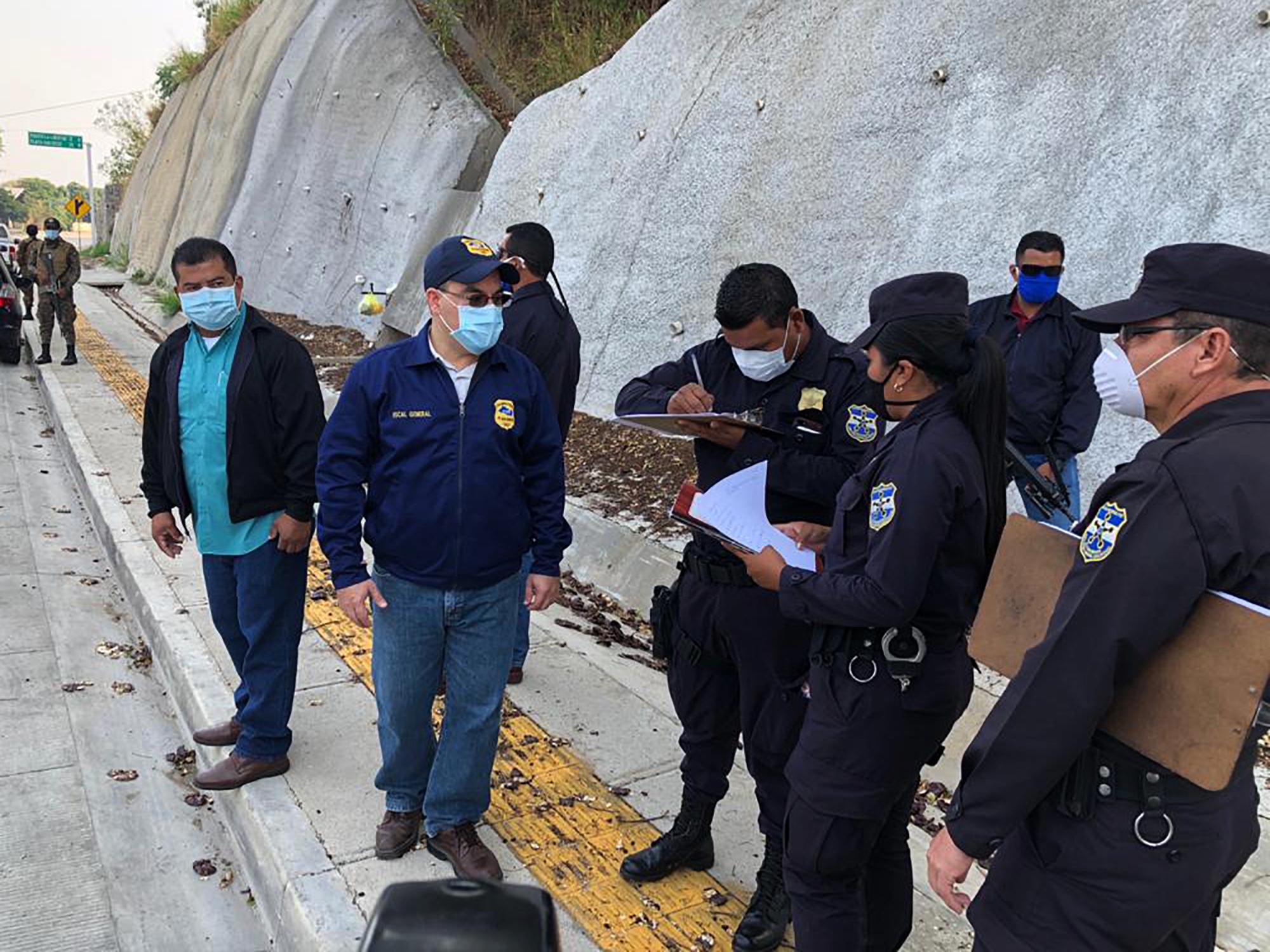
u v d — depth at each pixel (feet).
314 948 8.73
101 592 19.47
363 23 54.34
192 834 12.00
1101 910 5.27
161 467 11.18
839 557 7.19
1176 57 16.60
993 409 6.57
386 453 8.84
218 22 86.94
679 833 9.68
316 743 12.23
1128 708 5.14
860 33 23.20
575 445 25.21
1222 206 15.24
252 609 10.83
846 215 22.08
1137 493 4.95
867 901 7.96
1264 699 5.12
